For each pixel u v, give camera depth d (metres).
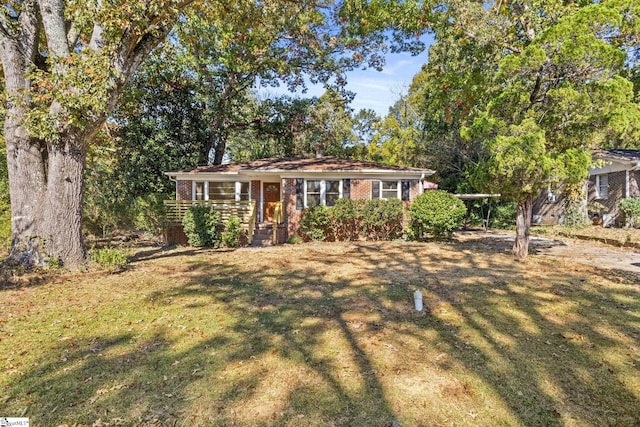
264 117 23.72
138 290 7.04
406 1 13.57
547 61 8.61
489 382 3.46
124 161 18.83
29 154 8.75
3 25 8.58
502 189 9.60
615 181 16.78
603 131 8.61
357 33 17.66
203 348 4.30
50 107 8.32
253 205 15.79
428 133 24.55
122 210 15.47
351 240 15.59
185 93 20.34
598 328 4.79
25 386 3.47
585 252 11.08
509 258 10.12
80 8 7.50
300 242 15.09
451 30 12.11
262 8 11.97
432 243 14.08
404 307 5.80
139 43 9.02
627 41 8.89
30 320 5.30
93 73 7.66
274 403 3.17
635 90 11.26
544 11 9.55
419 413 3.00
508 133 9.23
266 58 20.47
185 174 16.92
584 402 3.14
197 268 9.36
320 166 16.30
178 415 3.01
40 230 8.69
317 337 4.60
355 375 3.62
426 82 23.25
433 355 4.05
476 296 6.34
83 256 9.06
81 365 3.89
